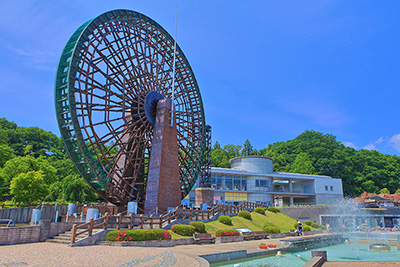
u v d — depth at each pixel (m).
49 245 16.42
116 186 28.56
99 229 20.42
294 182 81.38
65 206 30.11
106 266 11.02
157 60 36.06
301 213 59.81
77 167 25.66
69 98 23.91
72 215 25.98
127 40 31.47
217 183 63.53
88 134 26.00
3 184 38.50
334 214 60.00
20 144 68.88
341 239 32.12
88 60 26.20
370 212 60.41
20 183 34.50
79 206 32.22
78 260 11.98
